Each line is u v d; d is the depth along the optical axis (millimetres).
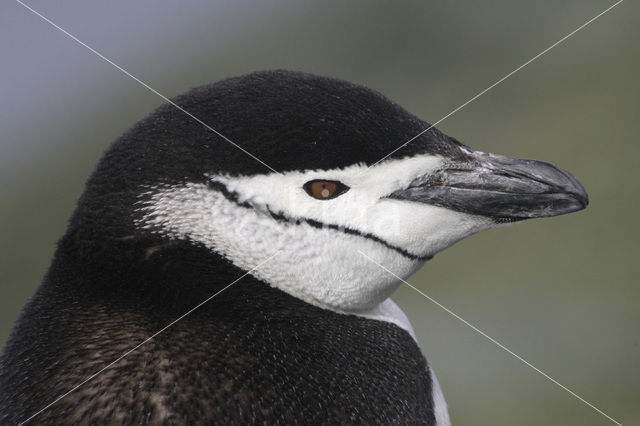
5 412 2898
